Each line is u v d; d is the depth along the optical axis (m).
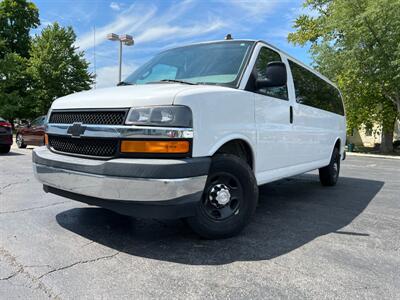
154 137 3.02
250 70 4.03
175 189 2.97
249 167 3.75
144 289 2.57
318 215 4.82
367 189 7.14
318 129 6.08
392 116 23.48
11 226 3.90
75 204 4.91
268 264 3.06
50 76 35.53
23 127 15.82
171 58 4.68
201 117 3.23
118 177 3.02
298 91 5.25
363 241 3.73
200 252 3.29
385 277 2.86
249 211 3.73
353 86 22.45
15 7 39.16
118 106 3.18
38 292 2.50
